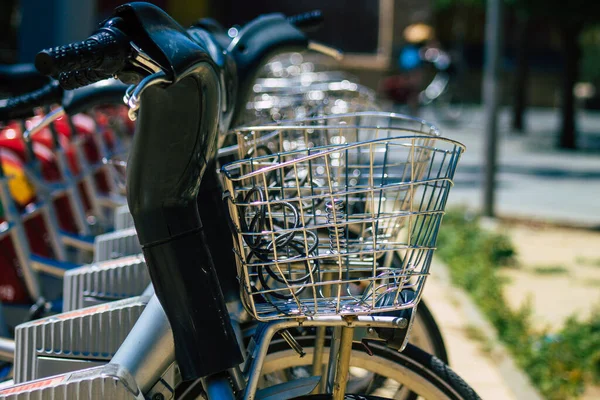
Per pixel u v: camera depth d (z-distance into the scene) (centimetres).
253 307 168
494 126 838
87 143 433
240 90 229
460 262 618
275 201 162
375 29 1967
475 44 2992
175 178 165
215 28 240
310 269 164
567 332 449
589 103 3019
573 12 1259
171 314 170
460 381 198
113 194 402
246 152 212
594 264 689
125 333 196
